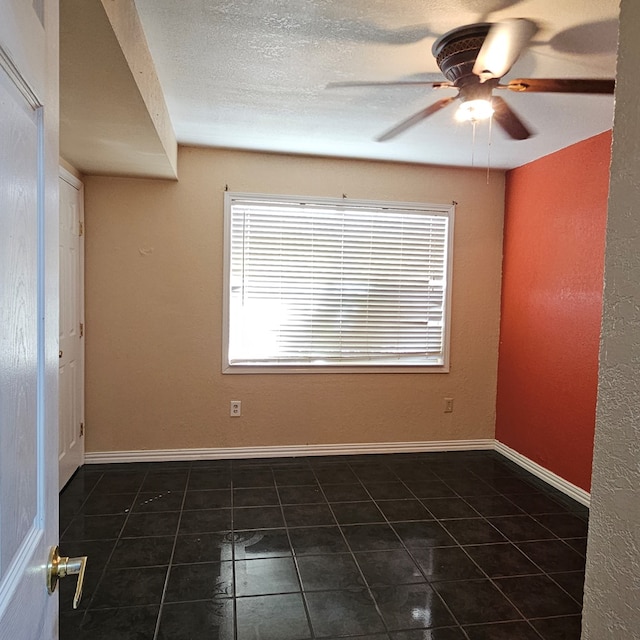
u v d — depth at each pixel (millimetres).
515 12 1705
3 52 546
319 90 2422
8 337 575
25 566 642
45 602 742
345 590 2096
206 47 2012
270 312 3691
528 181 3658
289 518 2744
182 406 3584
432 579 2191
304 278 3723
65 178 2984
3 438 562
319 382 3781
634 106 703
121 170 3203
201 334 3570
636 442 694
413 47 1980
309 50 2020
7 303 571
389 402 3900
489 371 4020
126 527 2596
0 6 539
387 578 2189
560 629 1886
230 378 3635
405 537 2562
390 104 2586
